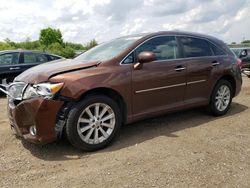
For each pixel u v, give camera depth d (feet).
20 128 12.74
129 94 14.15
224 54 19.08
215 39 19.08
